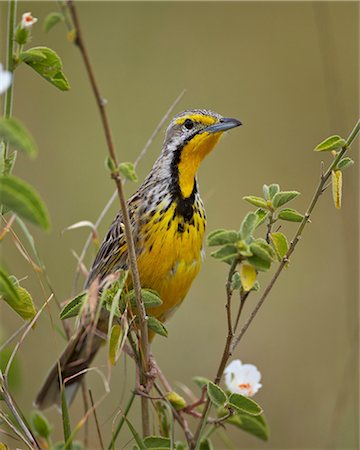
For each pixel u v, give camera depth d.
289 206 13.48
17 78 12.95
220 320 11.87
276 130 14.13
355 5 14.84
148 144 7.19
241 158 13.85
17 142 4.24
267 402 11.47
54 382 7.83
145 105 13.92
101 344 7.73
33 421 6.58
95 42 14.24
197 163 7.71
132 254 5.57
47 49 5.45
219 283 12.10
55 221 12.16
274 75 14.48
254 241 5.25
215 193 13.48
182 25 14.61
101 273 7.56
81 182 12.76
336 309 12.41
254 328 12.05
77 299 5.64
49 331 10.34
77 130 13.27
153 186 7.60
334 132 12.80
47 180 12.73
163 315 7.82
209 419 6.49
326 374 11.78
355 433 8.63
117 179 5.07
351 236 11.31
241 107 14.20
